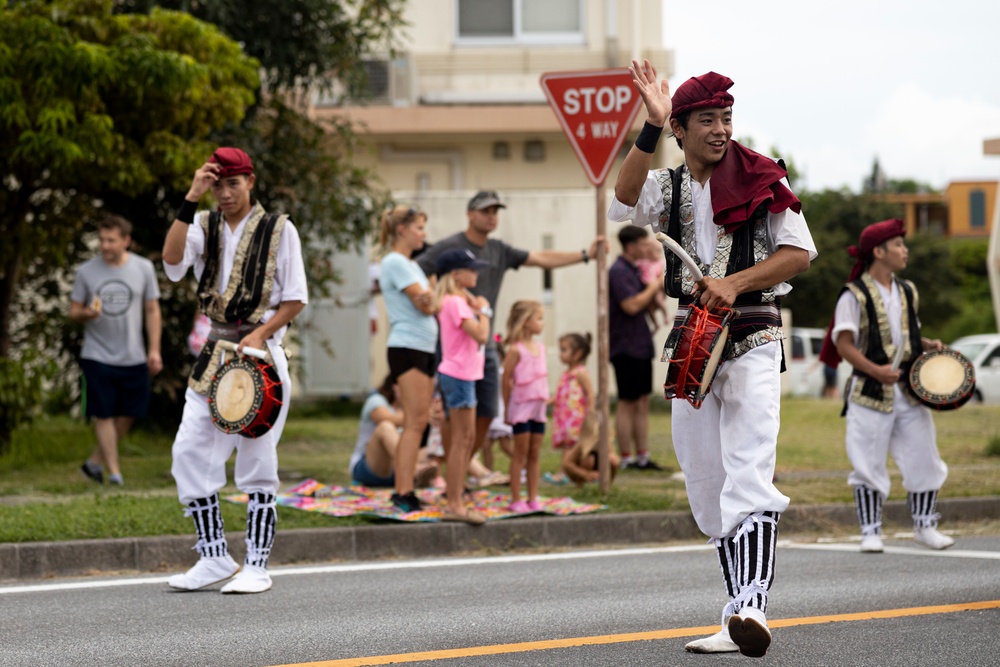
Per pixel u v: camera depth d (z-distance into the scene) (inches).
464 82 1393.9
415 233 486.3
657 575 401.1
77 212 709.3
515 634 302.0
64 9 633.6
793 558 429.1
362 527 459.2
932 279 2719.0
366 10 875.4
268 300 359.9
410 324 484.4
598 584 382.6
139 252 808.9
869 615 318.0
